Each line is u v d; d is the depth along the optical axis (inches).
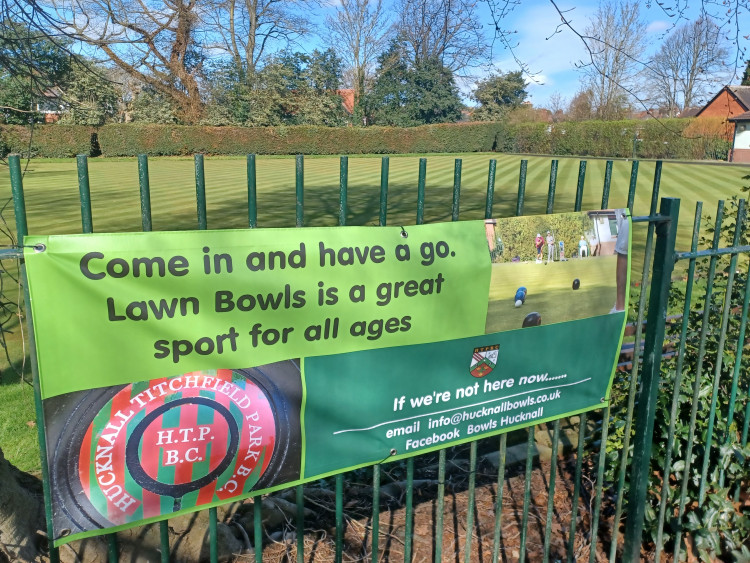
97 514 66.7
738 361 113.3
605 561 110.9
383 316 78.7
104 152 1370.6
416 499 127.0
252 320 70.7
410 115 1883.6
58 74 147.7
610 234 94.9
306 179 912.3
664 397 116.7
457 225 82.0
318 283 73.6
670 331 147.3
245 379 71.8
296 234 71.4
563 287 92.4
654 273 97.2
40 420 61.8
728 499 121.5
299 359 74.7
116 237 62.4
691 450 110.8
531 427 96.7
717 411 117.8
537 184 849.5
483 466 141.1
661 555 115.6
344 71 1862.7
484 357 88.1
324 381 76.9
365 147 1708.9
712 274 104.3
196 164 67.6
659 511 108.1
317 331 74.9
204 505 72.7
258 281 70.0
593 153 1593.3
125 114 1390.3
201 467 71.2
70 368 62.3
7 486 86.5
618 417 127.4
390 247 77.2
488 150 1898.4
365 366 79.2
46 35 131.6
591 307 95.9
